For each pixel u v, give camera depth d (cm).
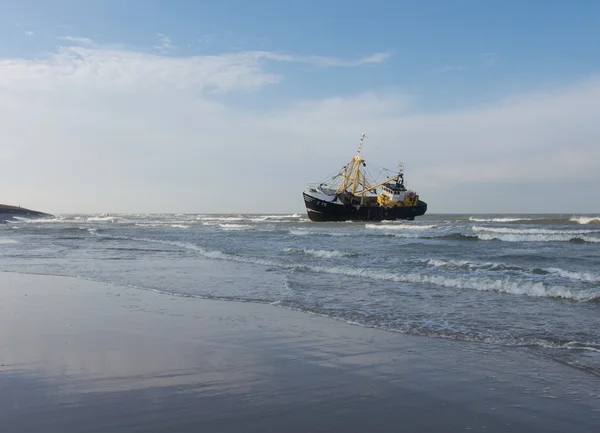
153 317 825
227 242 2931
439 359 578
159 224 7006
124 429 374
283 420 393
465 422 390
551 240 2861
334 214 7044
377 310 884
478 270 1441
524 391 462
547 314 830
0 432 368
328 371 530
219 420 393
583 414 404
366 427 380
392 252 2161
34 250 2403
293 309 904
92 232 4559
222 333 713
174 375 511
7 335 689
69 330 722
